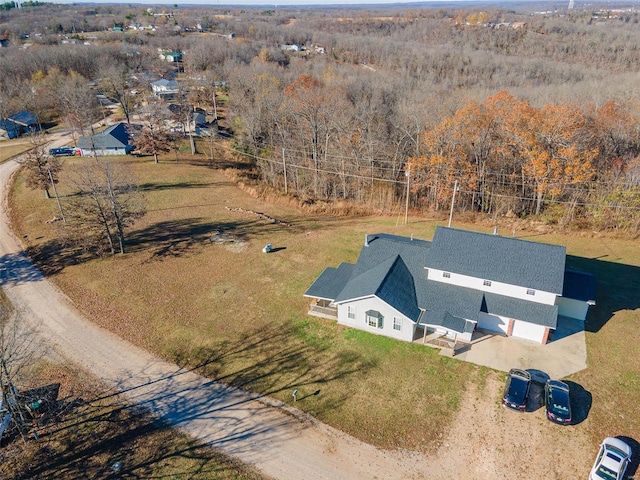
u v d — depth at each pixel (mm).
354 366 30391
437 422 26156
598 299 36656
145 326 35031
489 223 52781
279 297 38156
